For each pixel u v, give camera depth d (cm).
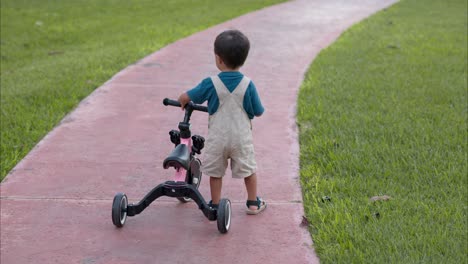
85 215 483
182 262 414
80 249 432
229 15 1616
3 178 555
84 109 758
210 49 1139
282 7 1812
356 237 425
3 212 488
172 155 431
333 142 612
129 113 745
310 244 434
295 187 529
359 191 506
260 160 589
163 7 1805
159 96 820
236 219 473
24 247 436
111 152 616
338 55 1066
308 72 947
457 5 1878
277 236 446
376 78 882
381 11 1736
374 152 586
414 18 1571
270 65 1012
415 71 927
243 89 436
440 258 398
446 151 588
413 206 475
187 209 493
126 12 1703
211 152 446
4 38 1317
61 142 644
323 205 486
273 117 721
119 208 445
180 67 991
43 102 784
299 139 645
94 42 1267
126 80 900
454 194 502
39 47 1241
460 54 1066
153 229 460
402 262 392
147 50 1122
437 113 711
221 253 424
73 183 543
